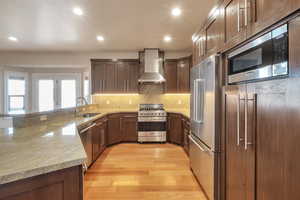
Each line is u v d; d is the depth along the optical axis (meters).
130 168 3.59
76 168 1.39
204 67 2.59
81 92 7.12
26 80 6.94
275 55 1.29
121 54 5.92
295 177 1.12
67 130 2.47
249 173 1.62
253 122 1.55
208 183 2.44
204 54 2.73
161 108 5.85
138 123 5.39
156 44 5.02
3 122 2.94
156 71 5.54
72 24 3.62
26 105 6.91
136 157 4.20
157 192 2.75
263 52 1.42
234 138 1.91
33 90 7.07
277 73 1.27
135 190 2.80
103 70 5.65
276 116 1.28
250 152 1.60
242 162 1.74
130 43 4.93
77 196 1.38
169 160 4.00
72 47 5.34
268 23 1.31
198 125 2.88
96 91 5.66
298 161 1.10
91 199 2.57
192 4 2.81
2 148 1.63
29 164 1.25
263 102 1.43
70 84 7.15
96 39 4.56
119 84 5.68
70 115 3.98
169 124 5.39
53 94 7.16
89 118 3.74
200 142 2.79
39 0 2.67
